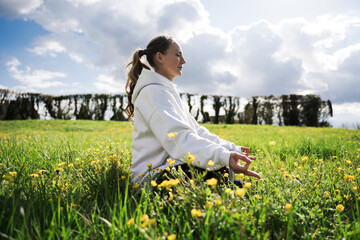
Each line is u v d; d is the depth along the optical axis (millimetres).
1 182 1771
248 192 1658
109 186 1759
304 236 1165
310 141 4777
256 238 1113
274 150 4078
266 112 25844
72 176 2096
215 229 1069
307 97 23953
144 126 1828
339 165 2574
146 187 1585
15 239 1078
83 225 1281
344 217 1452
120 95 26516
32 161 2838
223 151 1519
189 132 1640
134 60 2162
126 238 1062
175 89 2000
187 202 1241
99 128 15594
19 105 26219
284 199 1459
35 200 1481
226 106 26703
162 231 1111
